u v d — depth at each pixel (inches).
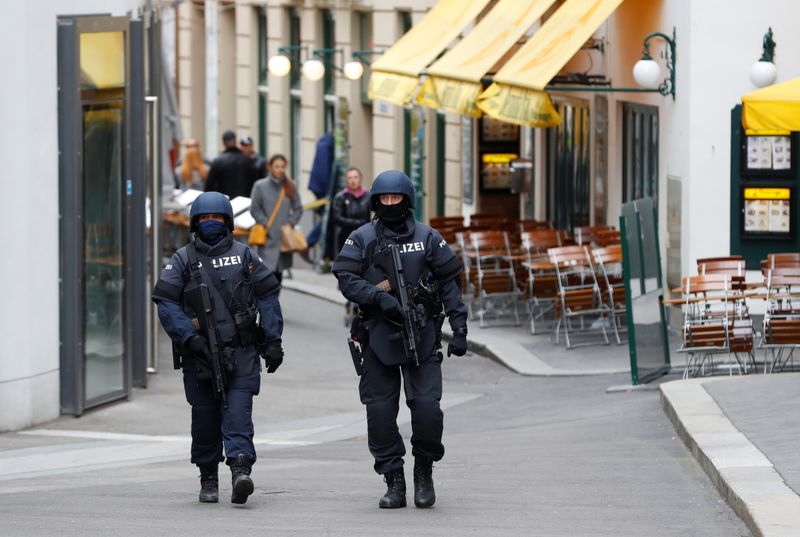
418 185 3890.3
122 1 2016.5
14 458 1567.4
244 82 5265.8
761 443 1298.0
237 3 5300.2
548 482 1258.6
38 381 1756.9
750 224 2310.5
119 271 1898.4
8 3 1684.3
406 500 1154.0
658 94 2511.1
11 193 1699.1
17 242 1707.7
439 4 3107.8
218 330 1156.5
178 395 1982.0
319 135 4564.5
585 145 3080.7
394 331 1109.1
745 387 1644.9
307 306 3164.4
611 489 1206.3
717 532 1001.5
